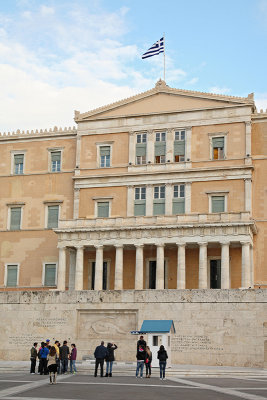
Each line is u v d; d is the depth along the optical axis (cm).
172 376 4716
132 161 8606
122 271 7862
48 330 6294
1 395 3194
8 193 9225
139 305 6072
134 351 6012
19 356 6316
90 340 6166
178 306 5938
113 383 3950
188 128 8438
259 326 5656
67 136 9150
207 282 7844
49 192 9044
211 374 4828
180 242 7650
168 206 8288
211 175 8200
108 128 8819
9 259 8994
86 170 8806
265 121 8231
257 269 7838
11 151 9362
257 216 8000
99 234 7956
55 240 8838
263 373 4919
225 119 8306
